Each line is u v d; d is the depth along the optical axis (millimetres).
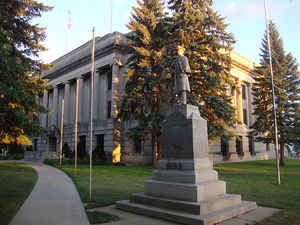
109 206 9273
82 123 41594
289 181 16047
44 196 11297
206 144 9000
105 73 39938
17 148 52719
